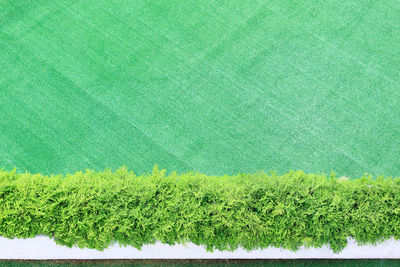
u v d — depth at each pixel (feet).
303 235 25.72
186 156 30.63
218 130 31.53
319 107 32.48
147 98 32.78
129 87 33.27
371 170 30.22
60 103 32.53
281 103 32.65
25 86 33.22
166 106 32.48
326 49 35.01
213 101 32.73
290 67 34.19
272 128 31.63
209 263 27.96
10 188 25.88
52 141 31.07
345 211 25.30
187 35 35.76
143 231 25.46
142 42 35.37
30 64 34.17
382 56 34.68
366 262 27.78
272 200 25.57
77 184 26.04
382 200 25.50
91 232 25.27
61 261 28.04
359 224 25.38
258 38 35.65
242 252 27.17
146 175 29.50
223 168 30.25
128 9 36.94
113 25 36.14
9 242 26.16
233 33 35.88
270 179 26.35
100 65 34.22
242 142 31.12
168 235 25.58
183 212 25.38
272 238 25.79
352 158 30.63
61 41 35.29
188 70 34.06
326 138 31.30
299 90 33.19
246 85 33.40
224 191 25.95
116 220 25.38
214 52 34.94
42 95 32.86
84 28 35.96
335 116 32.12
